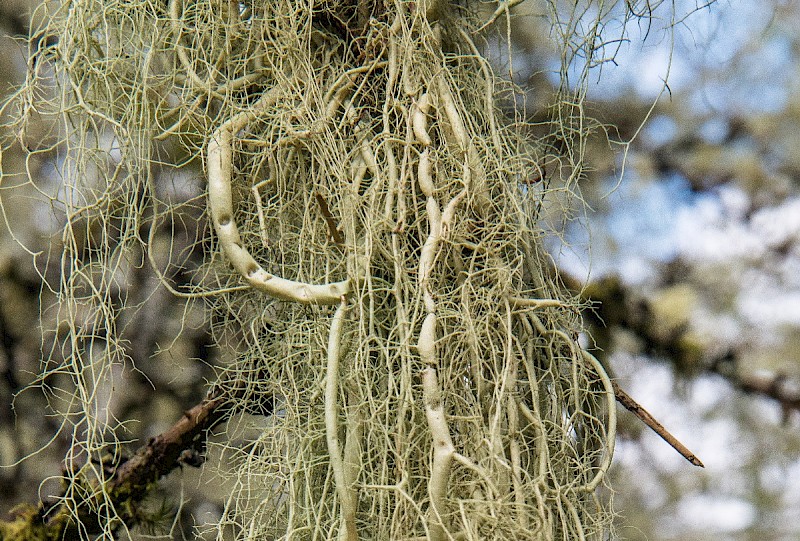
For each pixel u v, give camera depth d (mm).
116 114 2168
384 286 1909
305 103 1955
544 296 1964
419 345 1740
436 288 1845
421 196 1933
